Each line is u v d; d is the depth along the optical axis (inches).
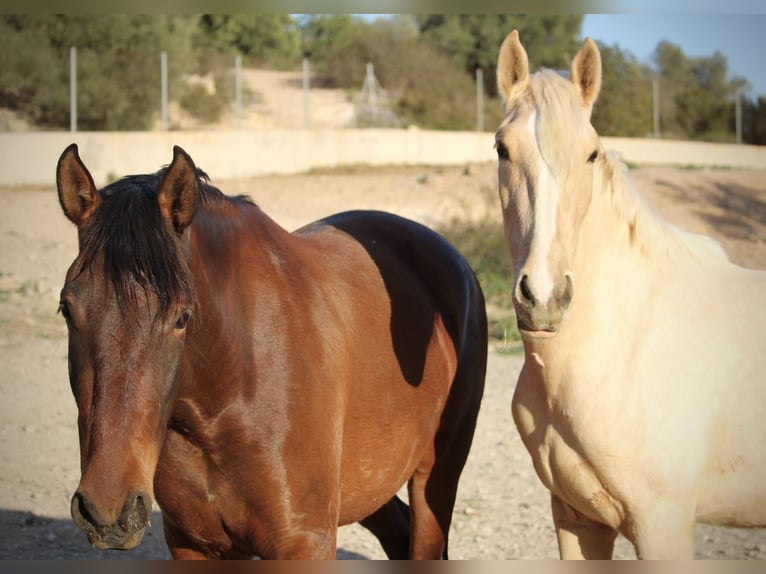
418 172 773.9
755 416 117.7
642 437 116.6
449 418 145.9
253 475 107.7
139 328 88.9
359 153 799.7
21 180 643.5
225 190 662.5
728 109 1214.3
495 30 1167.6
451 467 149.8
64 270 467.8
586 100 118.0
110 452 86.1
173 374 92.5
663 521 116.9
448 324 147.5
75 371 90.5
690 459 116.8
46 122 826.2
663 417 116.8
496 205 653.3
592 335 119.8
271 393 108.5
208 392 104.6
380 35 1123.3
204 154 714.8
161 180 95.5
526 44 1093.1
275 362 109.7
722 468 119.0
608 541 129.6
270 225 123.3
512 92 118.9
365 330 126.9
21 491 214.5
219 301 105.1
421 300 142.6
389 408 127.3
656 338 120.0
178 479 109.8
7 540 183.5
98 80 831.7
